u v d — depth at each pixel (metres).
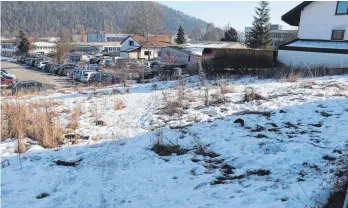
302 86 12.85
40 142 8.16
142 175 5.56
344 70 17.34
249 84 14.98
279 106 9.69
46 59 55.31
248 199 4.20
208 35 93.50
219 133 7.52
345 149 5.45
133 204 4.53
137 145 7.29
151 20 68.38
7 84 27.86
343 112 8.34
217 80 16.45
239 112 9.49
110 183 5.34
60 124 9.20
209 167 5.68
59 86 27.20
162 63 33.50
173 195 4.68
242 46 42.00
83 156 6.83
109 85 23.56
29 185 5.55
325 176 4.53
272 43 57.44
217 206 4.14
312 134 6.70
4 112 11.03
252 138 6.82
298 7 23.05
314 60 21.12
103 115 11.00
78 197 4.94
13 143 8.16
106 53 66.38
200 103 11.38
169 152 6.64
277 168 5.13
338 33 21.36
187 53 32.94
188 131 7.95
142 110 11.48
